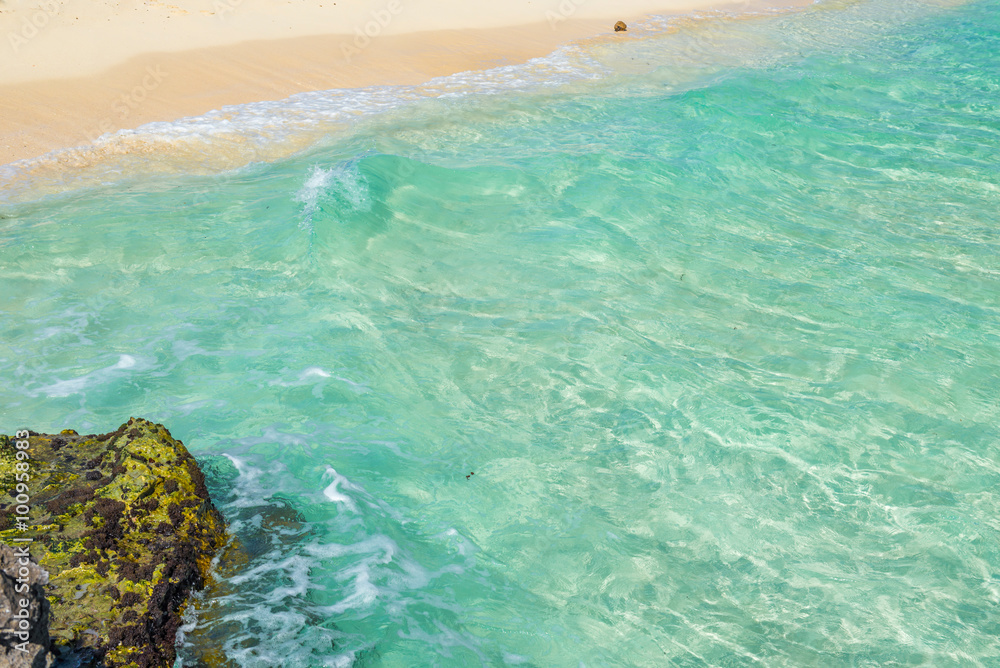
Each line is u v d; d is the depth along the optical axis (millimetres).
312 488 6402
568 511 6426
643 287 9648
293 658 4828
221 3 20031
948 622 5535
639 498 6582
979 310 9266
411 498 6449
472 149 13320
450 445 7090
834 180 12773
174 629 4680
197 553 5211
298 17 19938
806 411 7590
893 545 6172
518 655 5168
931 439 7273
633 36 21312
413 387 7820
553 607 5570
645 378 8031
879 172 13078
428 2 22172
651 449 7121
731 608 5621
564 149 13305
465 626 5332
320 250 9820
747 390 7875
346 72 17219
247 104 15148
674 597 5691
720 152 13203
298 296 9180
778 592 5750
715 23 23000
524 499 6527
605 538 6168
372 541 5902
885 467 6949
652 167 12641
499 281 9703
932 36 21625
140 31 17750
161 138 13406
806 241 10820
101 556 4676
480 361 8242
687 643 5336
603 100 16078
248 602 5156
